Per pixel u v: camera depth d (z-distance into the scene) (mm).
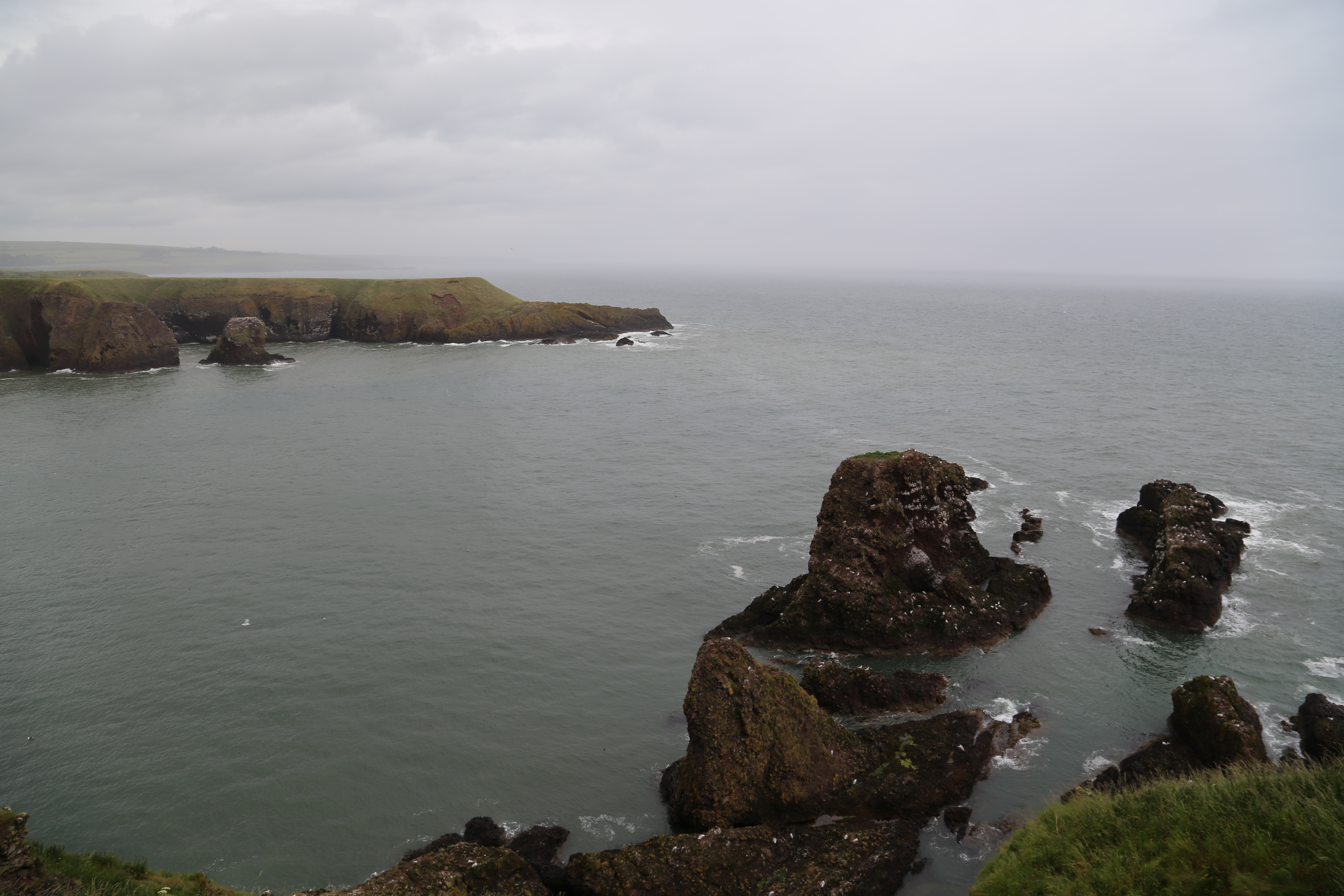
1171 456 73188
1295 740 32750
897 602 42656
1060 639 42250
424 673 39000
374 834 28984
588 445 79438
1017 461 72062
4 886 19859
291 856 27875
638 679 38875
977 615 42500
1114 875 20609
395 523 58469
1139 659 40156
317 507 61875
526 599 46719
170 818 29547
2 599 46625
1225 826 20703
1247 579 48062
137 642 41844
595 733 34750
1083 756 32625
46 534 56344
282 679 38500
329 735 34344
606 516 59688
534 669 39469
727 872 25594
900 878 26078
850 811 29250
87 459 75375
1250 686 37438
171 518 59438
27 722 35188
